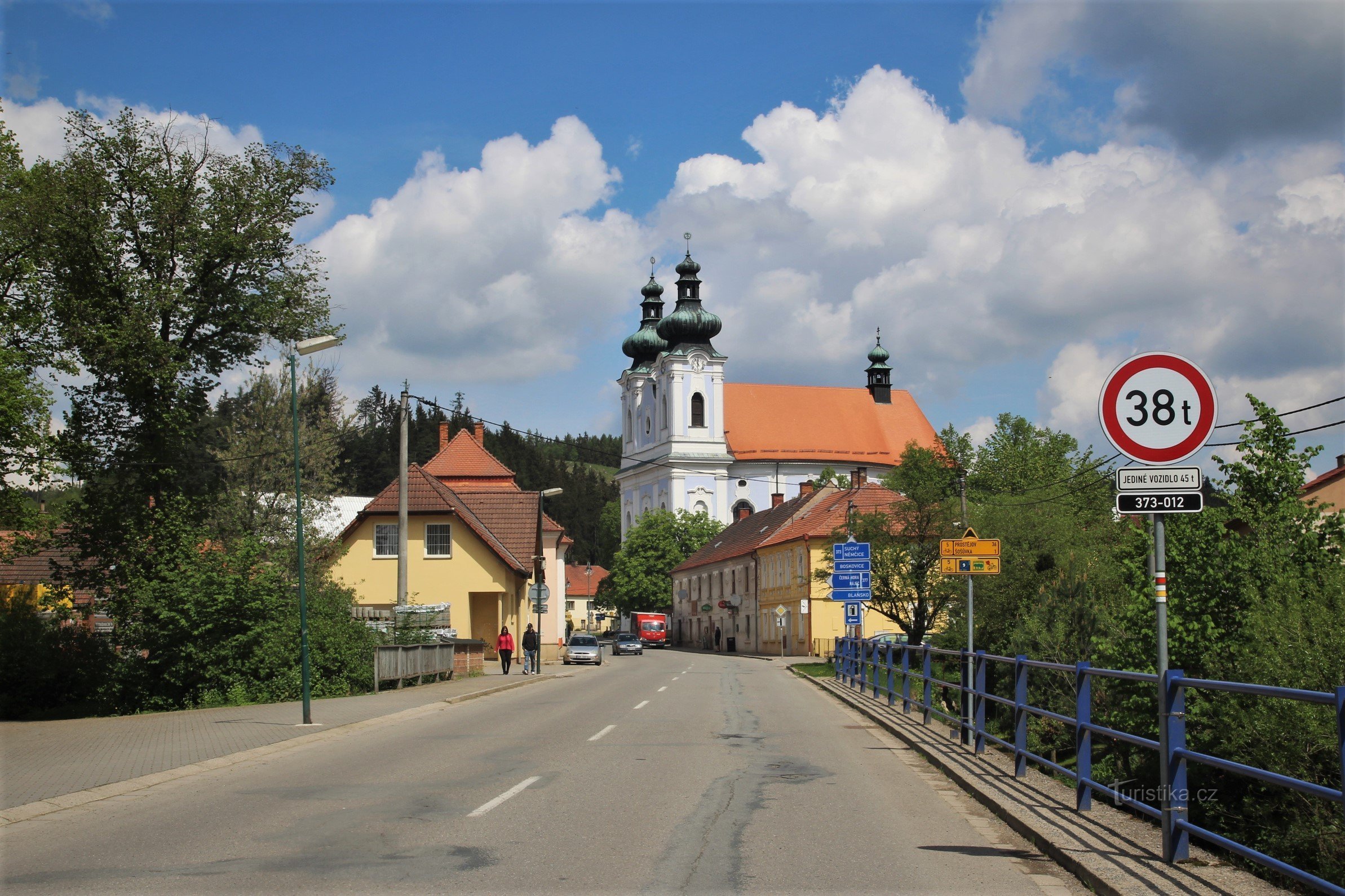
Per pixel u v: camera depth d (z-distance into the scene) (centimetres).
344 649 2820
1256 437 1673
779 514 7706
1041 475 6316
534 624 5741
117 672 2792
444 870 771
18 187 2959
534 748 1528
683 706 2323
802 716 2073
